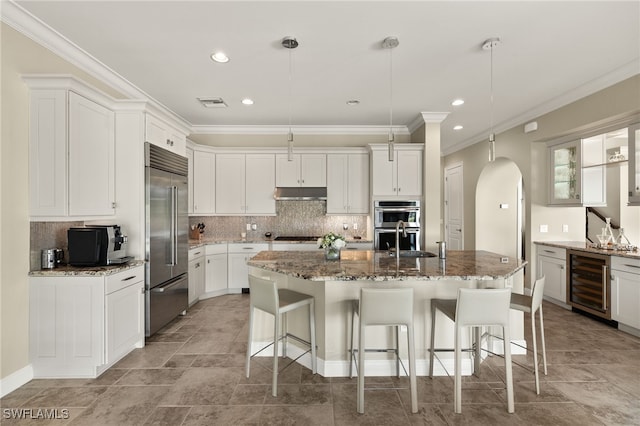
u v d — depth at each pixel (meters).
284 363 2.74
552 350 2.96
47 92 2.42
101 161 2.87
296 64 3.04
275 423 1.96
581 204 4.07
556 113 4.08
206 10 2.21
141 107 3.06
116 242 2.89
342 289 2.52
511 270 2.36
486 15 2.27
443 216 7.46
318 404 2.15
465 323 2.04
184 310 3.91
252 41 2.62
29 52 2.39
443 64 3.03
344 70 3.16
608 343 3.12
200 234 5.06
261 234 5.44
